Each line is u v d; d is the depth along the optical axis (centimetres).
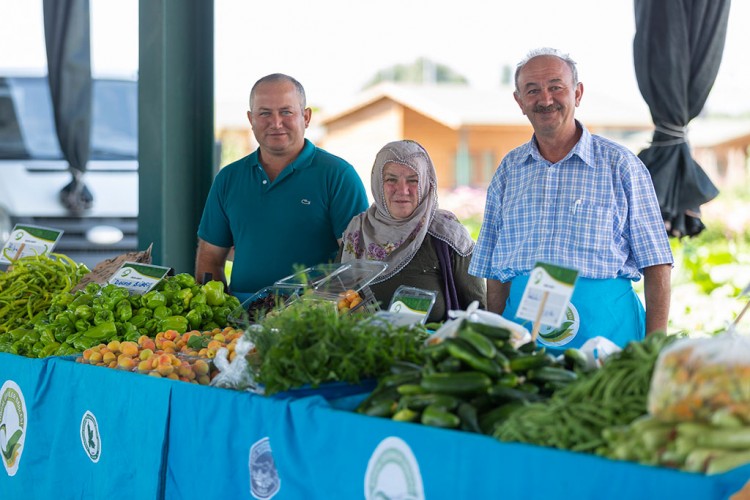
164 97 489
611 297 337
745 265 723
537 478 189
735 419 173
